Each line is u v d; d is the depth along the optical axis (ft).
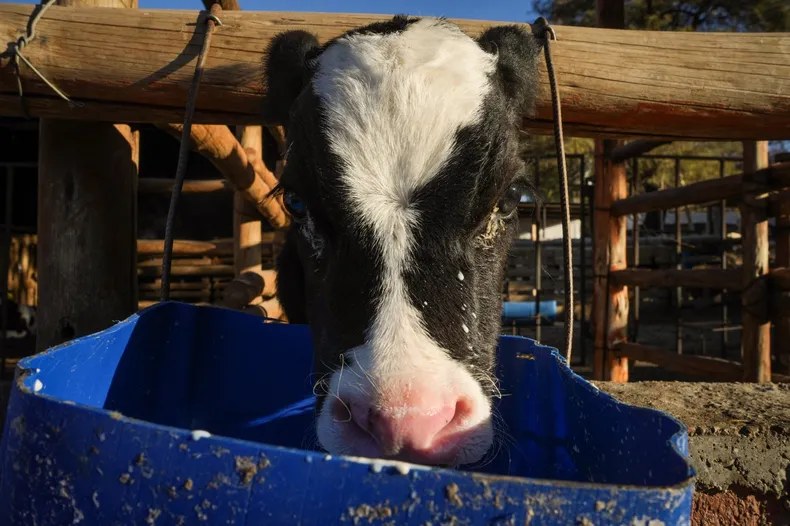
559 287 8.12
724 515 1.45
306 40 1.59
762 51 1.77
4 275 3.99
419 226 1.14
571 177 13.35
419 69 1.32
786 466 1.44
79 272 2.07
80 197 2.07
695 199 3.28
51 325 2.08
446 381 1.02
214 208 6.15
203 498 0.62
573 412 1.17
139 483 0.63
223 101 1.75
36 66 1.67
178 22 1.72
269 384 1.66
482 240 1.28
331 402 1.07
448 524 0.59
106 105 1.78
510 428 1.47
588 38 1.76
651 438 0.84
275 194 1.60
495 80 1.36
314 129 1.28
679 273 3.35
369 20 1.82
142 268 5.38
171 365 1.44
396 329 1.06
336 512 0.60
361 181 1.19
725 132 1.88
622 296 3.89
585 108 1.76
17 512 0.70
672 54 1.76
